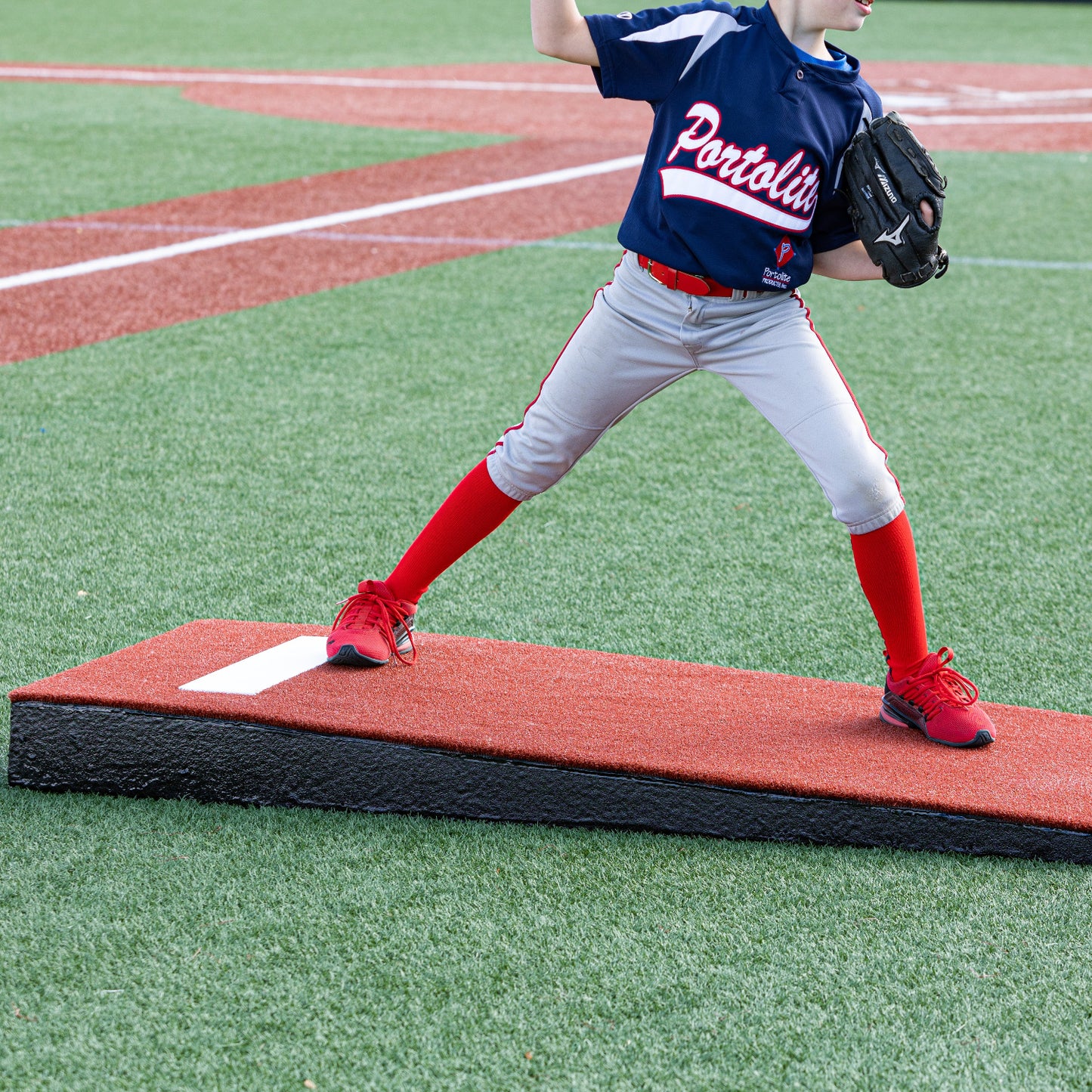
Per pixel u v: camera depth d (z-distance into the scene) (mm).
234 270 12211
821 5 4129
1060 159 18406
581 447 4832
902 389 9227
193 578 6211
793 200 4293
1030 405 8914
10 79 24297
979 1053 3414
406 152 18266
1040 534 6883
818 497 7332
